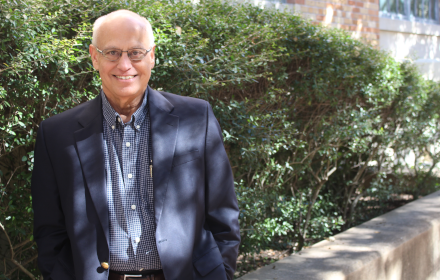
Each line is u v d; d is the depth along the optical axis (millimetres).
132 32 1437
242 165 3234
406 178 5430
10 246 2322
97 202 1429
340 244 3184
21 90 2021
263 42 2975
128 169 1476
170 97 1644
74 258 1418
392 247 3137
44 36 2031
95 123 1505
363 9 5688
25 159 2129
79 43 2109
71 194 1446
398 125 5074
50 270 1488
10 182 2424
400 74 4727
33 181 1526
